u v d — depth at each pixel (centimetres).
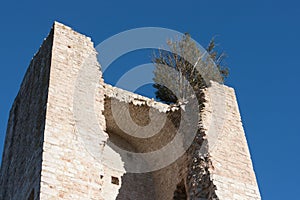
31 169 1488
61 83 1636
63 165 1440
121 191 1827
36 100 1700
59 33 1773
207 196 1545
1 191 1755
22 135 1745
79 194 1409
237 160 1667
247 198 1567
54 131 1502
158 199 1838
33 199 1386
